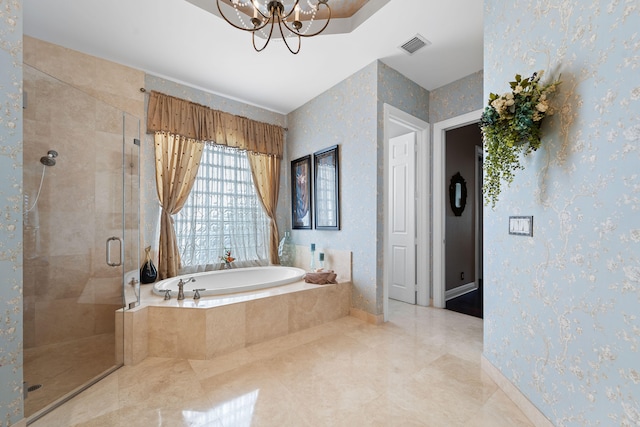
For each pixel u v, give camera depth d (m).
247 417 1.52
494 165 1.53
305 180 4.01
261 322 2.51
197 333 2.20
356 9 2.46
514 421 1.47
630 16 0.93
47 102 2.01
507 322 1.69
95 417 1.52
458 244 4.35
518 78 1.36
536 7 1.43
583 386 1.12
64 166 2.10
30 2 2.10
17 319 1.35
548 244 1.33
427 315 3.24
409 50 2.78
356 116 3.19
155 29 2.44
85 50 2.73
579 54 1.15
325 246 3.65
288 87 3.55
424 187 3.59
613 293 0.99
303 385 1.83
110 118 2.38
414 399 1.67
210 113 3.61
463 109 3.30
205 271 3.59
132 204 2.50
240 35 2.53
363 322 3.01
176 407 1.61
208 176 3.64
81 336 2.02
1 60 1.31
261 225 4.11
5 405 1.30
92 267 2.18
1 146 1.31
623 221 0.96
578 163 1.15
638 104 0.91
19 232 1.37
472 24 2.41
